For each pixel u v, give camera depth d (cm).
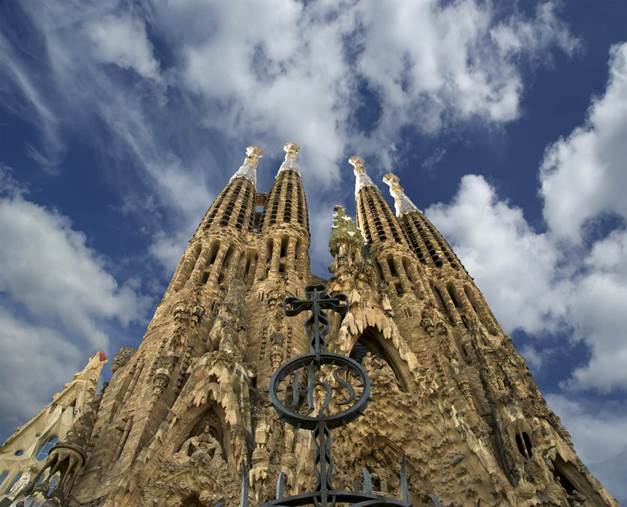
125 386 3503
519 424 3509
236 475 2578
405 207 8300
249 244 5797
